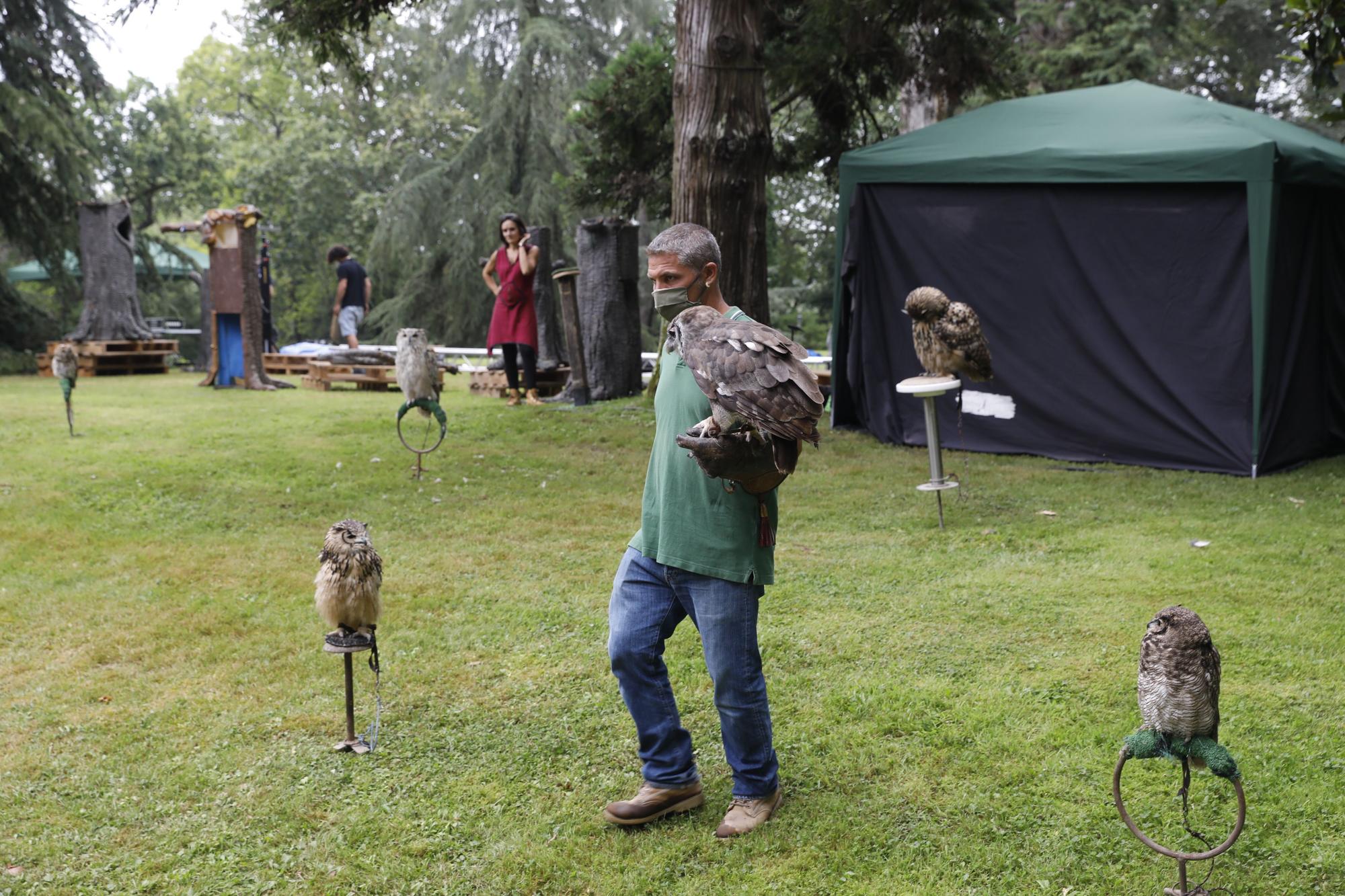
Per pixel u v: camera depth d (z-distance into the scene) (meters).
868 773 3.89
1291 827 3.47
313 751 4.13
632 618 3.49
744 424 3.10
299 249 41.09
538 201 31.64
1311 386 10.09
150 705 4.58
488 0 32.72
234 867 3.37
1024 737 4.12
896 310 10.73
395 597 5.93
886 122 24.47
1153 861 3.31
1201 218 9.21
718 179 10.87
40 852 3.44
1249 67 30.73
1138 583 5.98
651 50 14.73
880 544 6.94
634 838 3.51
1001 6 14.68
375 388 15.53
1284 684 4.59
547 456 9.93
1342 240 10.33
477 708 4.50
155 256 26.77
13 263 31.17
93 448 9.98
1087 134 9.85
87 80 22.47
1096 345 9.76
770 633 5.30
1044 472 9.32
